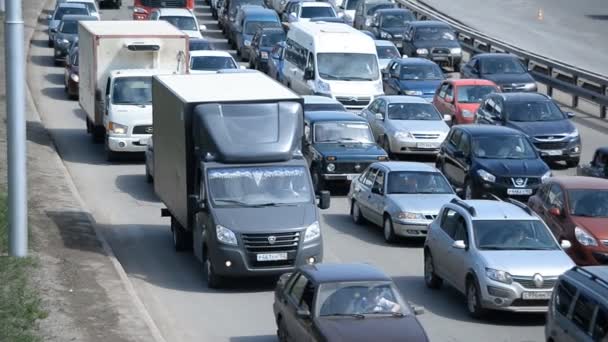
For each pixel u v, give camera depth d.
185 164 57.06
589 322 37.34
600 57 136.00
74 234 62.34
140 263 59.25
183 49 90.06
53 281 51.84
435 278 54.25
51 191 73.62
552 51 140.00
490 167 72.62
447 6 183.50
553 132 85.69
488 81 99.81
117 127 85.25
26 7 178.62
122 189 78.06
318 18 146.38
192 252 61.75
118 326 45.72
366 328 39.19
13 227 54.47
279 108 57.12
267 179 55.50
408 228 62.62
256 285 55.25
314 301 40.62
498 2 188.00
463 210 52.72
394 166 67.25
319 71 102.69
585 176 69.75
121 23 96.25
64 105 111.00
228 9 153.12
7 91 53.94
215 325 48.50
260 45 127.25
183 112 56.69
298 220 53.97
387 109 90.50
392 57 122.44
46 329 44.41
